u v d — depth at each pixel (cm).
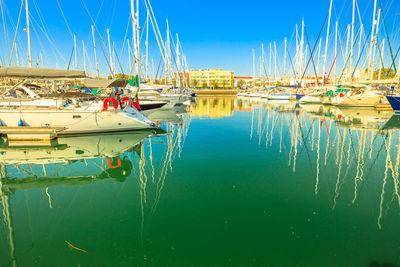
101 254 357
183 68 4178
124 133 1215
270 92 4212
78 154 892
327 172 684
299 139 1112
